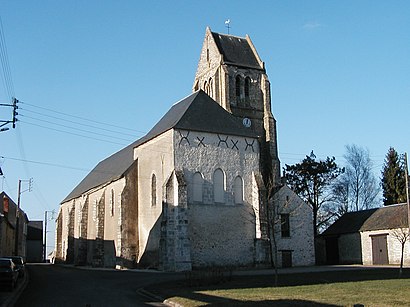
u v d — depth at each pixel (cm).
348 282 2622
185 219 3966
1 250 4375
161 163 4338
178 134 4191
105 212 5275
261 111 5653
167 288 2555
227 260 4175
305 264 4675
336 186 6869
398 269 3562
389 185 6341
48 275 3900
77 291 2588
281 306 1758
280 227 4638
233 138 4434
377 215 4897
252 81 5684
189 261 3906
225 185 4309
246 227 4328
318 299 1936
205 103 4528
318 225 6681
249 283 2712
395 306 1692
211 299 2041
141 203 4647
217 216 4216
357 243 4925
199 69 6072
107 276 3556
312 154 6569
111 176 5397
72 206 6619
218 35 5831
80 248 5841
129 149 6006
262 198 4366
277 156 5522
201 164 4234
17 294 2495
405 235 3741
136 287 2756
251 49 5900
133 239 4631
